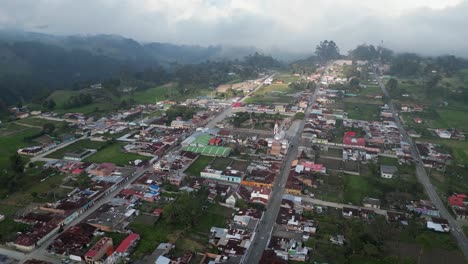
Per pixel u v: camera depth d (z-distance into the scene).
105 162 157.50
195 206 108.50
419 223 109.81
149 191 127.19
